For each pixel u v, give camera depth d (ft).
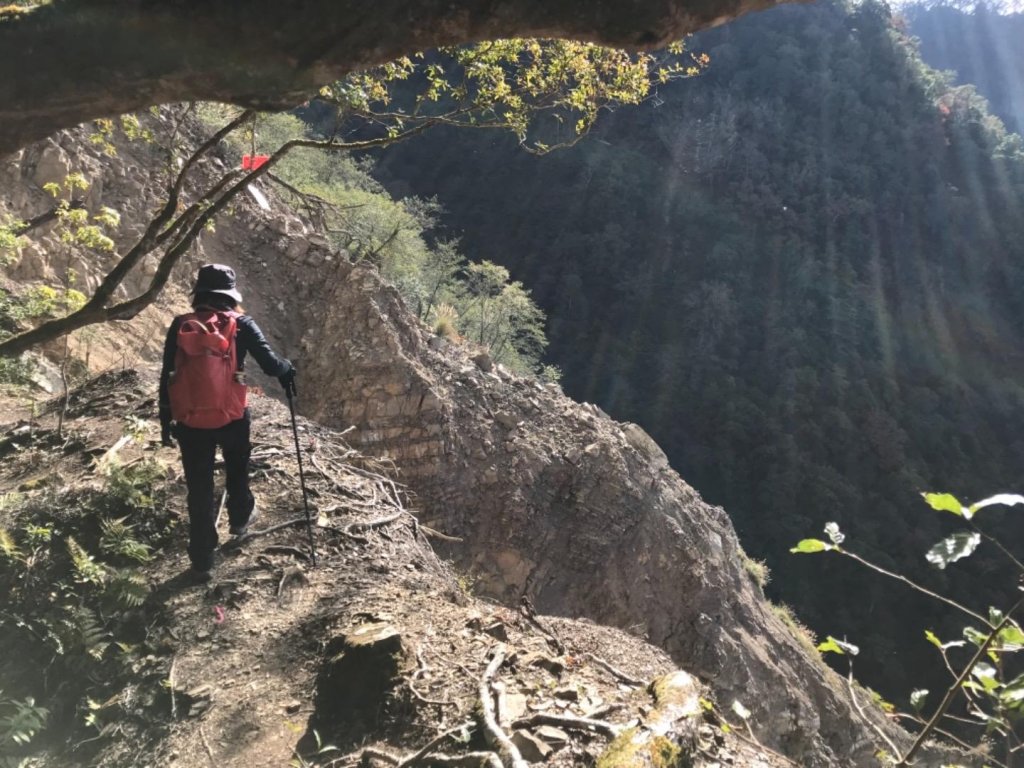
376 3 4.17
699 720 8.61
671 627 47.14
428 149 292.20
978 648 5.50
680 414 226.17
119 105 4.59
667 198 299.79
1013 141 357.61
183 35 4.22
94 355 32.45
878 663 139.74
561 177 294.05
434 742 8.25
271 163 14.46
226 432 12.42
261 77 4.38
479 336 104.06
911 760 5.81
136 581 12.09
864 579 168.35
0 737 9.06
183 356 11.93
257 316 44.39
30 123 4.67
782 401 227.20
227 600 12.33
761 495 198.08
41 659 10.78
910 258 305.12
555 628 13.00
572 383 237.45
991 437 245.86
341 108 15.48
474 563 42.68
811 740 49.98
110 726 9.87
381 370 42.93
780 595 166.91
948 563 5.26
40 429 18.78
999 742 5.61
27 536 13.12
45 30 4.22
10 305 21.70
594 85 17.83
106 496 14.60
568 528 45.96
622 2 4.26
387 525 15.69
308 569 13.29
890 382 247.70
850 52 368.89
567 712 8.66
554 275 266.77
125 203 40.27
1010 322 286.87
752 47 362.94
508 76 17.84
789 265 282.56
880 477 214.28
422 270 102.53
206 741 9.41
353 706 9.52
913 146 342.64
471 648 10.22
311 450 18.25
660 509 49.70
